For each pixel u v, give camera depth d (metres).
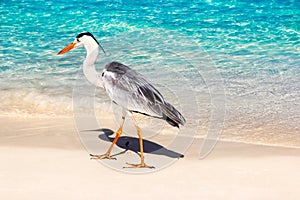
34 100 12.09
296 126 10.82
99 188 7.27
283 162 8.59
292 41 17.47
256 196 7.12
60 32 18.27
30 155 8.63
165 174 7.93
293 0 21.67
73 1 21.28
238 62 15.20
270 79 13.81
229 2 21.42
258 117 11.27
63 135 9.84
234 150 9.23
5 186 7.26
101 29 18.58
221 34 18.05
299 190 7.36
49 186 7.29
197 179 7.73
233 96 12.46
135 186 7.38
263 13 20.36
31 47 16.67
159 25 18.88
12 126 10.48
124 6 20.75
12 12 20.20
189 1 21.47
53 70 14.42
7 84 13.19
